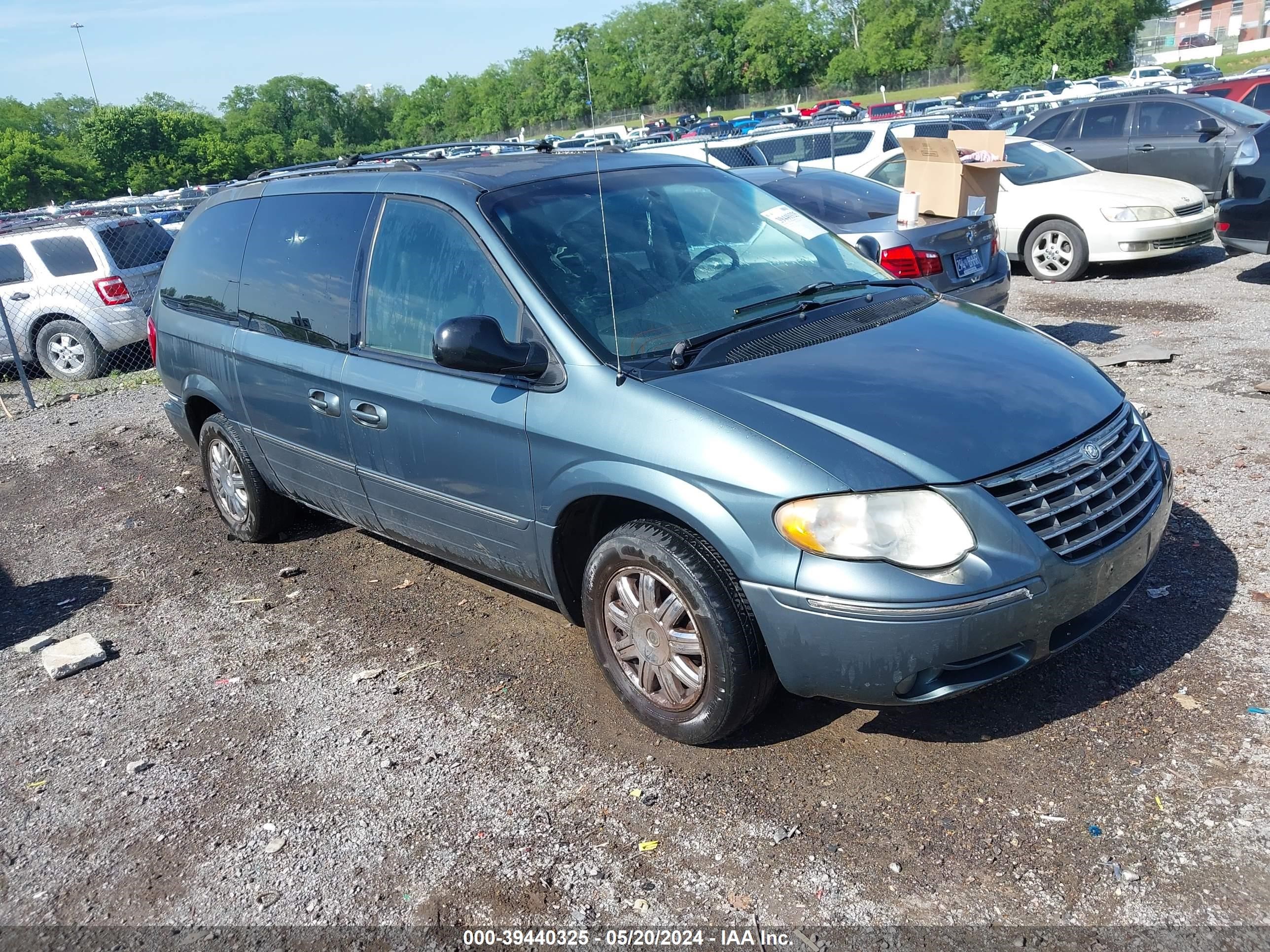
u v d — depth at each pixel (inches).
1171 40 2844.5
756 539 117.9
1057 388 132.7
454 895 114.7
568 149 195.3
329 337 175.8
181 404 226.8
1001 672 117.8
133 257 452.4
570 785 131.5
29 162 3299.7
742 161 558.9
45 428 361.4
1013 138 465.4
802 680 120.6
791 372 131.0
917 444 117.7
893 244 266.1
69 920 118.0
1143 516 128.3
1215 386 258.7
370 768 140.3
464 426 149.6
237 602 199.3
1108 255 406.6
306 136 4648.1
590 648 157.2
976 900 105.5
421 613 185.8
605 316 141.7
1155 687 136.3
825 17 3602.4
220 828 131.1
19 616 205.8
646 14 3270.2
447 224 156.8
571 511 140.8
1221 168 486.6
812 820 119.6
